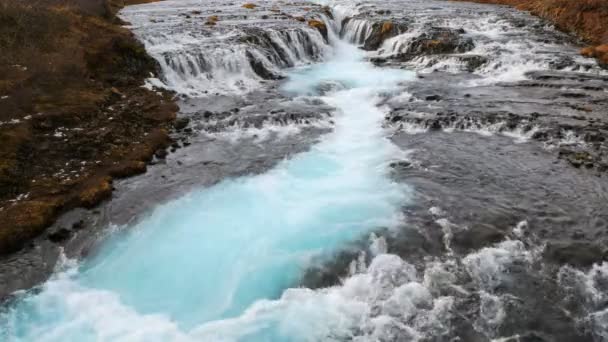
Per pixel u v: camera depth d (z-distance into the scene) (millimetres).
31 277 10180
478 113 17938
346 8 41750
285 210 12461
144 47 23609
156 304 9492
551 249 10305
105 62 21547
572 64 23438
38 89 17562
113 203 12977
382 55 29672
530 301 8922
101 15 28109
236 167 14977
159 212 12586
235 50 24891
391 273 9781
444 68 25484
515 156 14891
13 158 13672
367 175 14203
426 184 13398
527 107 18625
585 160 14219
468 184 13289
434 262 10078
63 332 8789
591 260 9922
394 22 32406
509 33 31062
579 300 8914
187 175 14531
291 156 15688
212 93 22094
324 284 9734
